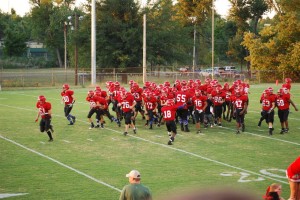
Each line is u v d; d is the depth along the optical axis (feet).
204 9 256.11
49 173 42.91
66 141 59.21
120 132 66.23
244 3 245.04
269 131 64.85
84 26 183.42
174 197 4.71
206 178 41.01
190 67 255.50
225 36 308.19
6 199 34.73
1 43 336.49
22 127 70.23
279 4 198.39
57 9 325.42
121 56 179.93
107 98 73.00
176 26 193.26
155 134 64.64
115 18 184.96
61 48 325.42
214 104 71.87
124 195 23.62
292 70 180.04
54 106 96.94
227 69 247.29
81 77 174.91
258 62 185.26
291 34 179.52
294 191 29.30
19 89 141.49
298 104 102.53
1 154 51.29
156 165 46.21
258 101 108.58
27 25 349.41
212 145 57.00
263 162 47.78
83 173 42.93
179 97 65.72
